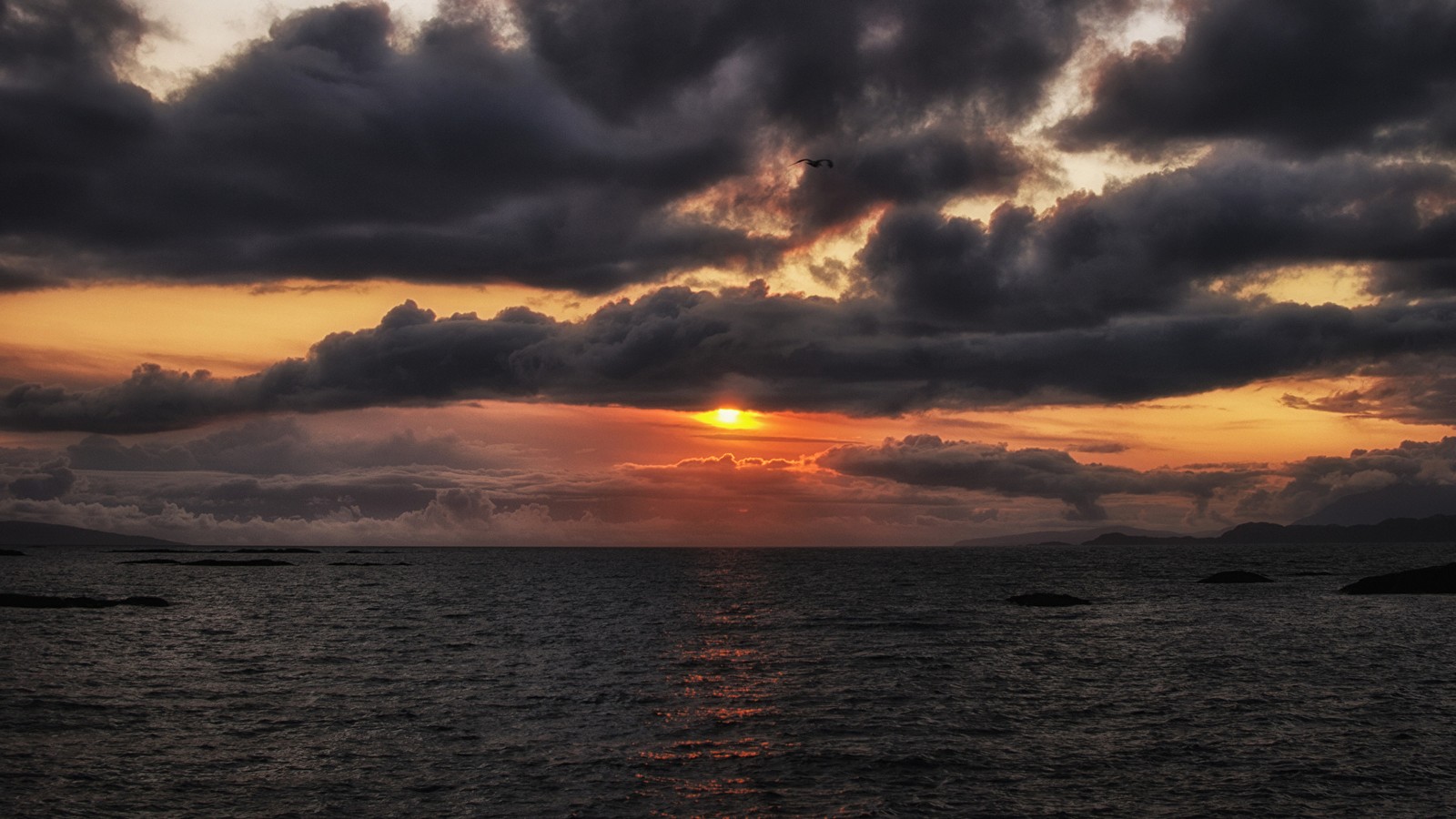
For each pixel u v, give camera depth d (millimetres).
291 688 47156
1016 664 55406
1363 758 33938
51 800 29078
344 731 37844
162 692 45875
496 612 91750
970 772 32344
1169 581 148500
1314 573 166750
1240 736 37125
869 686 47969
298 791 30109
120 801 29078
